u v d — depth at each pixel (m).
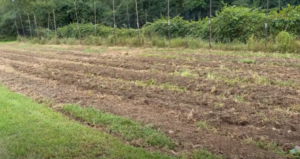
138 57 11.27
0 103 5.71
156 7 27.06
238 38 13.68
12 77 8.55
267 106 5.08
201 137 4.03
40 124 4.56
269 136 4.00
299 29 12.32
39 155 3.64
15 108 5.39
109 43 17.31
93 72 8.74
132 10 27.39
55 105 5.56
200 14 25.66
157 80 7.25
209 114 4.81
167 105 5.39
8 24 33.91
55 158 3.56
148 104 5.56
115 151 3.66
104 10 29.83
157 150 3.72
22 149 3.78
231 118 4.62
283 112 4.78
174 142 3.85
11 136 4.17
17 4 31.94
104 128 4.46
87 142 3.92
